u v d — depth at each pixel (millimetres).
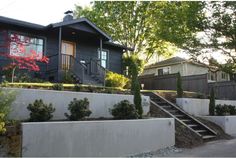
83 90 12359
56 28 17562
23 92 9180
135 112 10727
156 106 14141
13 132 7277
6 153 7094
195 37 17500
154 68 35625
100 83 18078
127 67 23375
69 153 7984
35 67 14711
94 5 32062
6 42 15414
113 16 31250
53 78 17312
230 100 19328
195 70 33094
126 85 19375
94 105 11133
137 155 9836
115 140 9266
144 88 24484
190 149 10961
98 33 19297
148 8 30156
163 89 23234
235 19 16531
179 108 15266
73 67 17703
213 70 20312
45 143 7535
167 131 11297
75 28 18094
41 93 9633
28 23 16953
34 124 7414
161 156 9719
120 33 31781
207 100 17328
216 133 13812
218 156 9688
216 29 17016
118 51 23000
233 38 17047
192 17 16938
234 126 15555
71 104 9469
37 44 17891
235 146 11602
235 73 18703
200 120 15023
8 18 16172
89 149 8477
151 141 10570
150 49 32188
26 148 7215
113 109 10680
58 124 7832
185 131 12625
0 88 8367
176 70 33281
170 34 17906
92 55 20844
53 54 18484
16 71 15758
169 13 19453
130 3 30391
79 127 8297
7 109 7844
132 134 9883
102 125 8914
